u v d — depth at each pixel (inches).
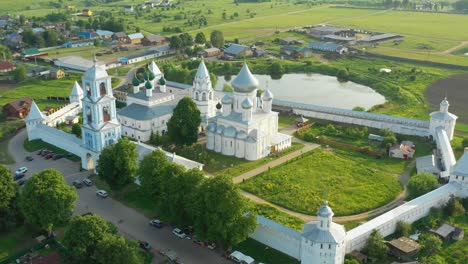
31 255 5162.4
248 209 5221.5
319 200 6338.6
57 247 5315.0
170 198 5423.2
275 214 6003.9
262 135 7618.1
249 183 6820.9
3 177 5452.8
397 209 5625.0
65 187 5393.7
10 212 5462.6
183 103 7731.3
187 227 5629.9
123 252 4512.8
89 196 6451.8
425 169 6953.7
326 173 7121.1
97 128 6983.3
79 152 7613.2
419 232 5556.1
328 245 4714.6
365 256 5049.2
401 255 5073.8
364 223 5388.8
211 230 5034.5
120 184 6274.6
